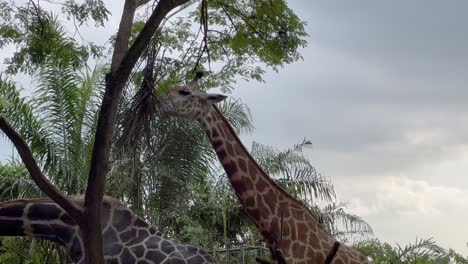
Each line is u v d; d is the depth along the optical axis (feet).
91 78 45.85
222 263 45.47
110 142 22.70
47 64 44.16
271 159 50.24
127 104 25.20
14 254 41.50
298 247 31.37
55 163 43.91
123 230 28.96
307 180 50.44
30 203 28.81
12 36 36.47
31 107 44.50
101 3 36.27
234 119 49.16
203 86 40.01
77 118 44.98
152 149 26.50
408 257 46.65
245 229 49.93
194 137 42.60
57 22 37.17
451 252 46.47
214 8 37.32
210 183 50.11
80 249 28.27
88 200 22.39
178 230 48.24
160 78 25.63
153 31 22.21
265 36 37.47
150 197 42.47
